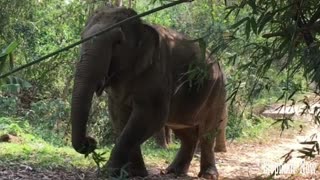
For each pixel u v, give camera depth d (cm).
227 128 1375
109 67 720
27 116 1344
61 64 1312
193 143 906
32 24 1407
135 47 728
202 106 854
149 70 744
